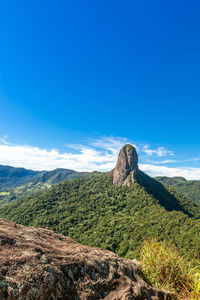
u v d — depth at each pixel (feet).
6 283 5.35
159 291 9.11
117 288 7.79
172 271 12.68
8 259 6.11
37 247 7.31
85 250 9.25
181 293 11.65
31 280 5.81
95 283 7.38
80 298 6.56
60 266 6.95
